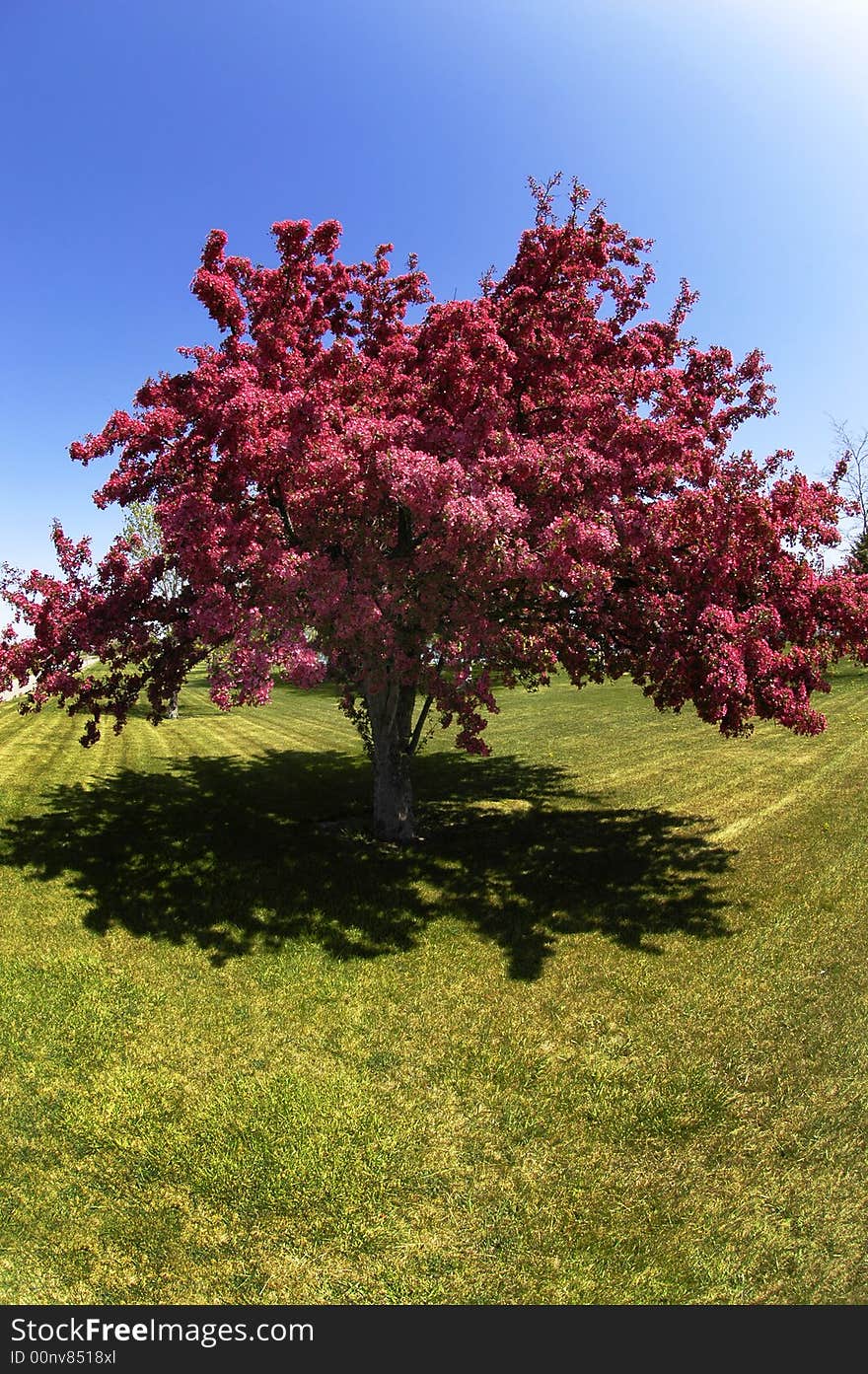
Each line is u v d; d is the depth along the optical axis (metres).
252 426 8.73
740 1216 4.81
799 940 8.64
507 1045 6.76
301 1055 6.55
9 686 11.40
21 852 11.27
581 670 13.22
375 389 10.27
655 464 9.86
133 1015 7.12
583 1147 5.46
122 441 9.95
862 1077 6.14
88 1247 4.54
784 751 18.78
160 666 12.34
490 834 12.88
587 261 11.55
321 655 9.34
